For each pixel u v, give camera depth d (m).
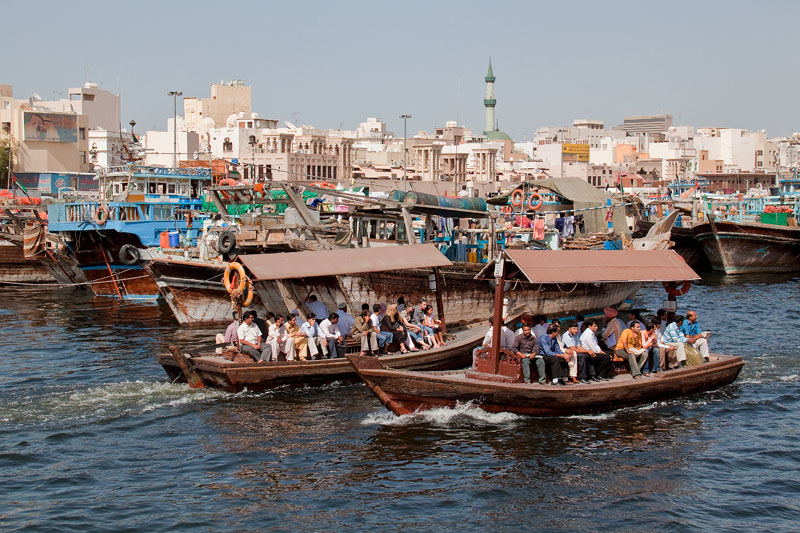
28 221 57.91
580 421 24.50
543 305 40.16
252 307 36.94
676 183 96.38
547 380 25.05
